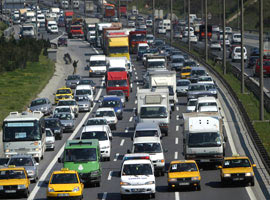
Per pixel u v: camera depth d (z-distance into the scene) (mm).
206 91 167750
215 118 99250
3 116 155875
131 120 148125
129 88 191000
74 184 77188
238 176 82500
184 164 83062
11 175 82312
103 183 89000
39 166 102750
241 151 108812
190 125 98938
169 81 161625
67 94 171125
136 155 86188
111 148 116125
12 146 105500
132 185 77625
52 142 115438
